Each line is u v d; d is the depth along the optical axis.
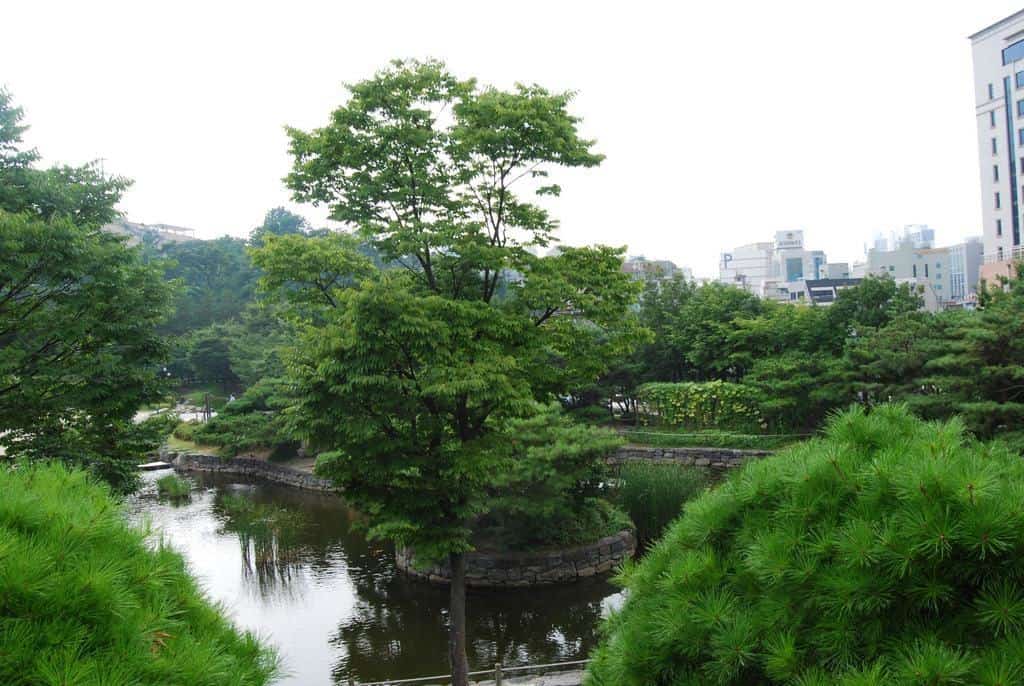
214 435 43.81
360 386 11.95
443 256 14.32
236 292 71.19
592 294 14.12
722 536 4.62
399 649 17.91
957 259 89.38
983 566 3.28
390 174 13.05
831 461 4.13
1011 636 3.07
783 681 3.60
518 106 12.94
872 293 36.75
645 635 4.36
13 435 13.77
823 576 3.64
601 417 44.19
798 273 133.38
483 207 14.34
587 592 21.16
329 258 13.82
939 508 3.35
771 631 3.75
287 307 15.68
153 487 38.50
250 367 48.06
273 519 31.03
